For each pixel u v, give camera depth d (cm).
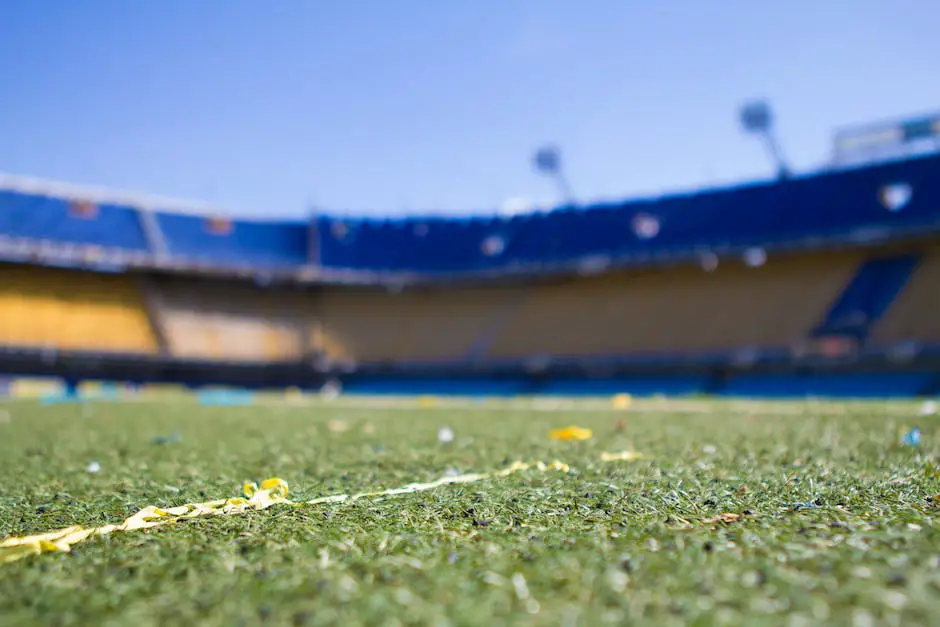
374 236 4078
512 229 3878
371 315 3831
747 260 3097
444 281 3759
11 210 3403
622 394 3042
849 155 3397
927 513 246
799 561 182
